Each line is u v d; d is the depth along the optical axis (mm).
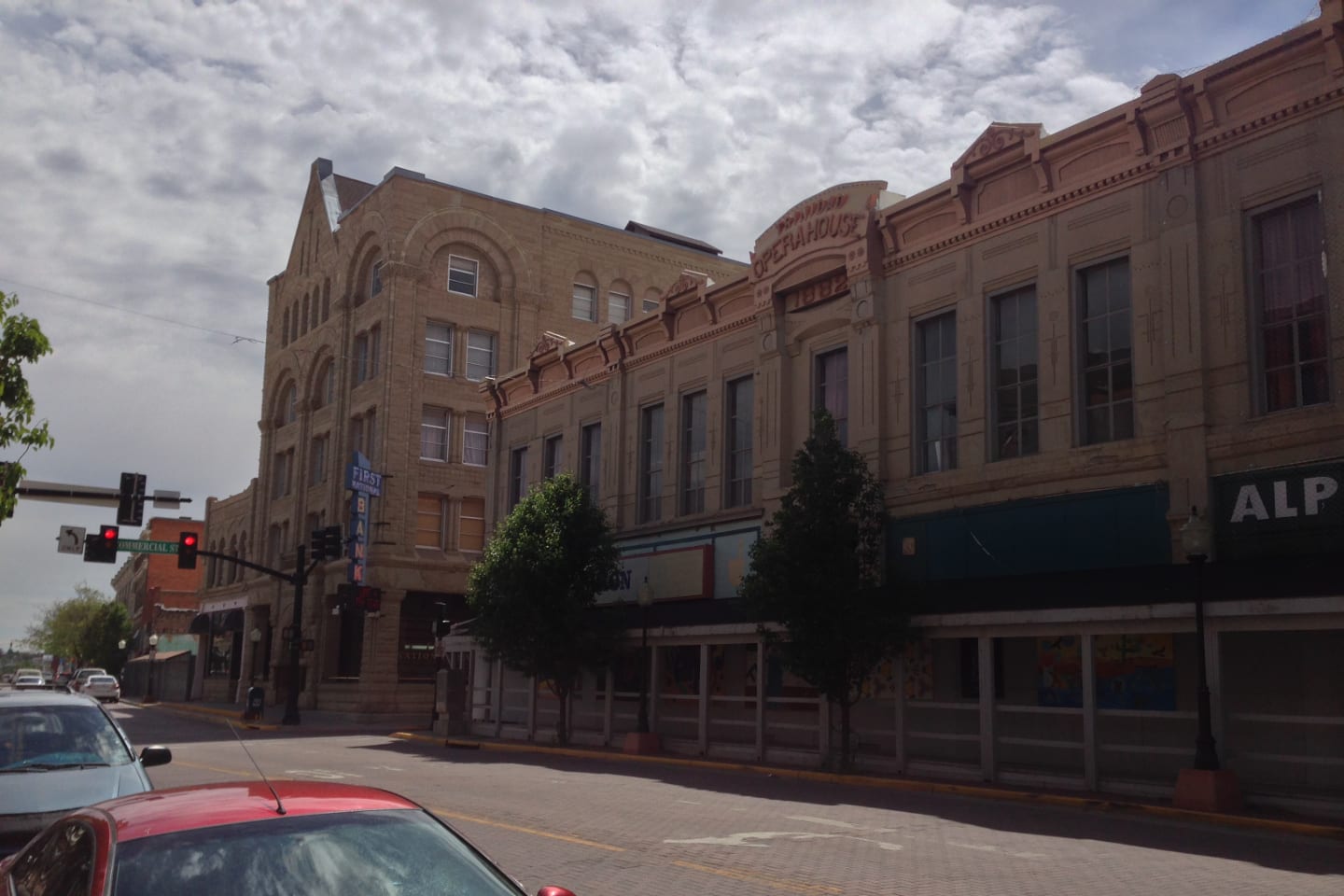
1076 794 16844
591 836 12672
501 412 36656
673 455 29281
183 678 64438
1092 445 19250
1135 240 19031
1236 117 17844
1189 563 17000
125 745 10047
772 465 25688
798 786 19156
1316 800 14617
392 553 43625
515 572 27453
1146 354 18641
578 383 32938
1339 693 15961
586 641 27109
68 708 10242
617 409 31359
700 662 26688
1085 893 9617
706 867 10758
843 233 24312
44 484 27297
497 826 13406
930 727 21562
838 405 24891
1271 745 16594
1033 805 16703
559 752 26625
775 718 25234
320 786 4992
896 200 24125
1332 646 16125
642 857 11320
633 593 29312
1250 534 16766
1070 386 19766
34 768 9289
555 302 49188
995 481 20672
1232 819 14289
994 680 20141
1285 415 16672
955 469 21719
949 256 22312
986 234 21625
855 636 20031
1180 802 15258
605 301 50750
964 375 21719
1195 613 15859
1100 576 17969
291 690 39500
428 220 46219
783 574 20641
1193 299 18031
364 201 48688
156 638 78938
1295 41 17047
